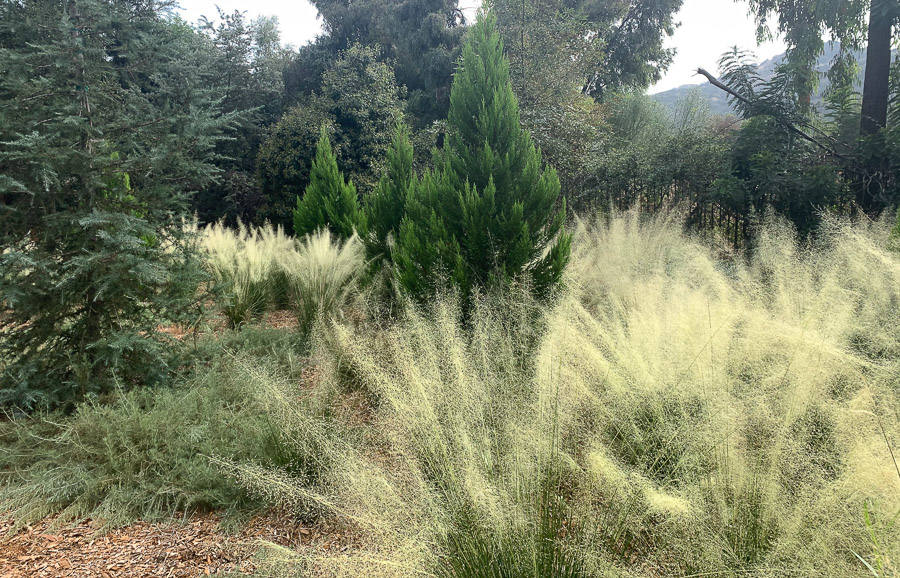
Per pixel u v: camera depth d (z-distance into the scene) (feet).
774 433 6.34
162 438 10.38
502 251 14.94
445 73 70.28
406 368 7.70
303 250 23.08
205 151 14.34
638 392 7.35
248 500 9.16
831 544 5.32
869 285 10.64
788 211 25.90
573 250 19.08
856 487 5.39
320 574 6.17
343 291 18.74
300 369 13.61
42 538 8.61
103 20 12.44
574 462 6.31
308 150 50.88
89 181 12.35
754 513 5.78
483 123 15.97
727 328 8.24
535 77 41.78
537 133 36.65
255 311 22.39
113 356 12.57
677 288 11.68
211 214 56.29
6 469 10.55
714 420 6.40
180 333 17.21
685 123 58.34
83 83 12.40
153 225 13.58
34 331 12.78
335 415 9.91
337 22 77.71
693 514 5.56
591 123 47.44
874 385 6.64
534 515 5.62
